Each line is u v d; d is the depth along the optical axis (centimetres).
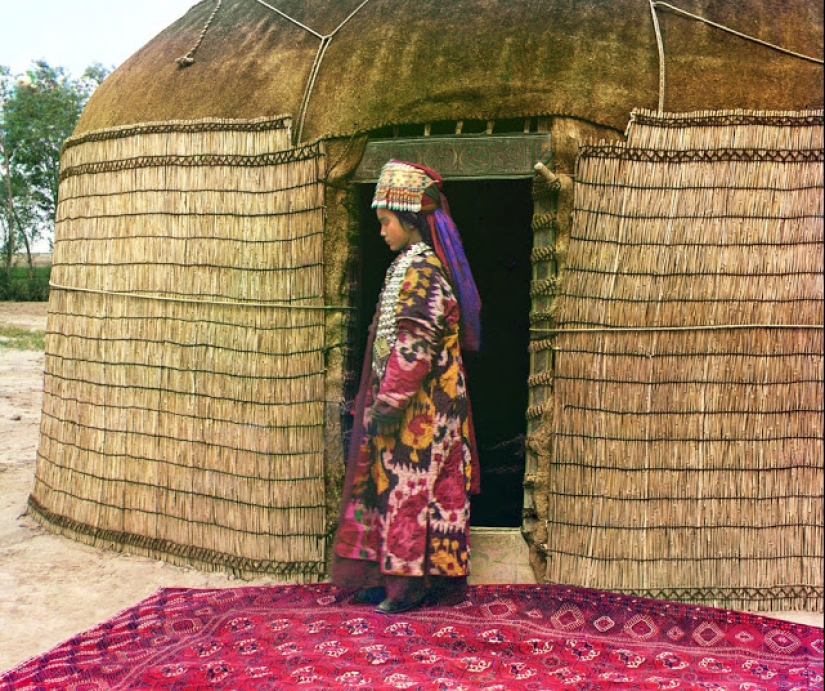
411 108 308
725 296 300
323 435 328
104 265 374
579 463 307
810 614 301
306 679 238
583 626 279
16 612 306
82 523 386
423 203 285
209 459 347
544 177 297
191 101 351
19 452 589
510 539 320
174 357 353
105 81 425
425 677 238
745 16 312
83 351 385
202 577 340
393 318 280
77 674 246
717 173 296
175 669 247
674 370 302
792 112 296
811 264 299
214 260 342
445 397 284
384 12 329
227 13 379
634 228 299
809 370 302
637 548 305
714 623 279
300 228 325
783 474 304
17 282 2070
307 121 324
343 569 295
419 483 281
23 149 2109
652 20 310
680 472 304
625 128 299
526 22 309
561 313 305
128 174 363
